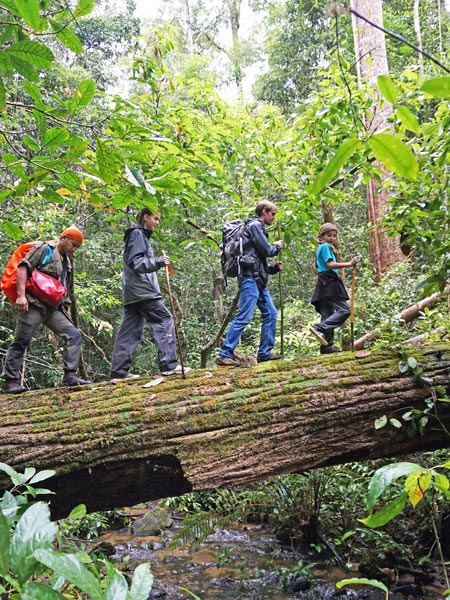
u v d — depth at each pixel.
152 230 4.39
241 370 3.90
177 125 5.01
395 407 3.64
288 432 3.50
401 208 4.14
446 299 5.16
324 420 3.54
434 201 3.76
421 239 4.01
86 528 5.45
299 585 4.12
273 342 4.58
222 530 5.63
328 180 0.87
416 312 5.39
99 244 10.97
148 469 3.42
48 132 1.90
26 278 3.92
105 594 1.10
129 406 3.56
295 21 15.39
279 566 4.60
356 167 4.89
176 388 3.73
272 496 5.09
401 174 0.85
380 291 7.38
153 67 5.18
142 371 13.16
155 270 4.09
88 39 15.74
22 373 7.75
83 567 1.12
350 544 4.75
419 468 1.30
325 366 3.85
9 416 3.57
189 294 13.50
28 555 1.23
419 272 7.72
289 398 3.57
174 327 4.25
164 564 4.77
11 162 2.05
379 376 3.73
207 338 12.83
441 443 3.81
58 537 1.95
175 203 4.66
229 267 4.50
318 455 3.55
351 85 4.71
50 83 10.40
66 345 4.13
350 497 4.96
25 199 6.09
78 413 3.56
